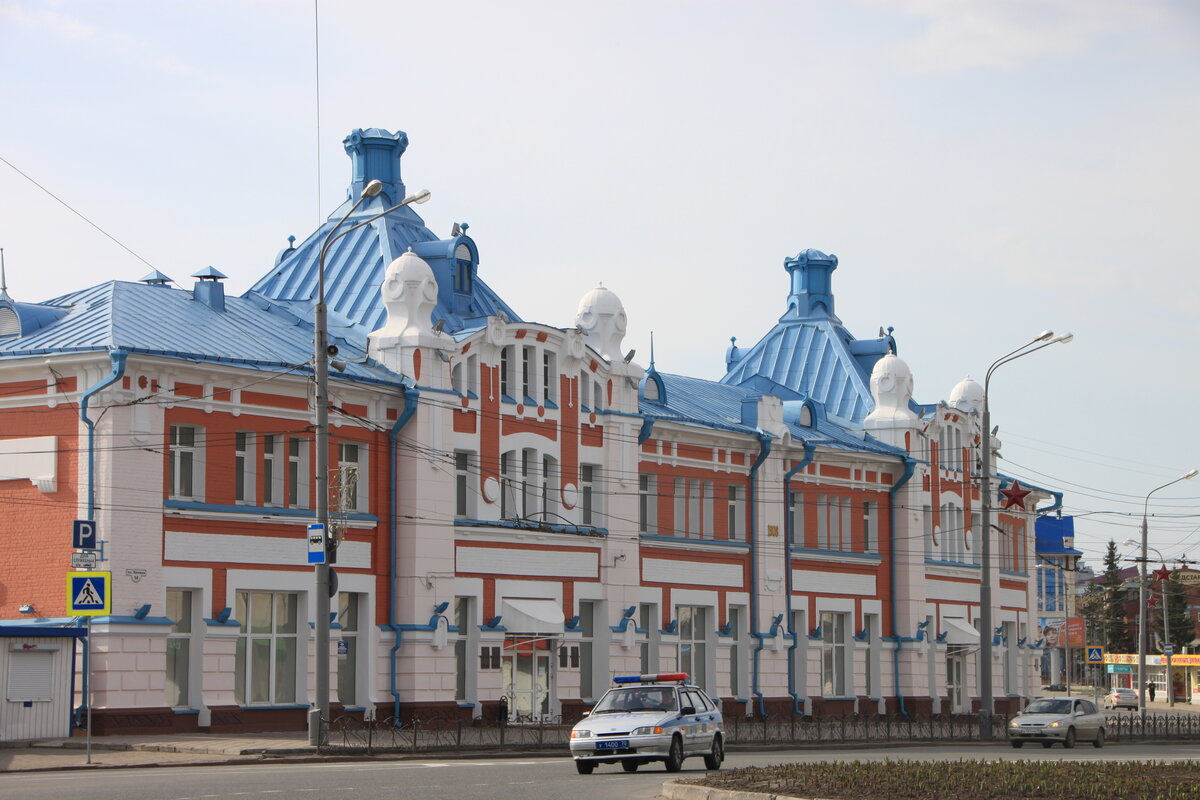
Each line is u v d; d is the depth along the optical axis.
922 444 68.62
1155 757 42.91
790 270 77.06
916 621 66.94
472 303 54.38
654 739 30.88
